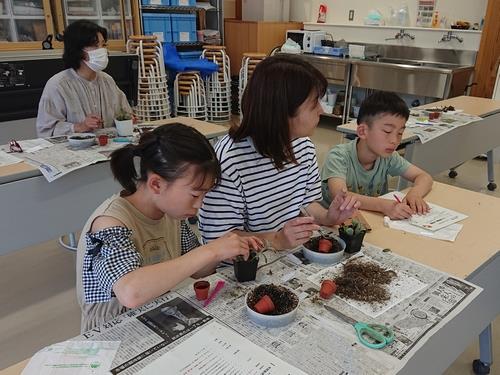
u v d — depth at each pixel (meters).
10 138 3.01
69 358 0.77
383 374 0.75
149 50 4.75
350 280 1.02
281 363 0.77
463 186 3.68
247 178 1.22
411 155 2.49
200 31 5.67
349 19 5.37
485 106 3.29
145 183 0.96
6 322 1.99
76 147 2.15
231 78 5.91
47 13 4.25
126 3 4.85
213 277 1.04
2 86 2.90
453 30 4.50
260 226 1.31
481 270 1.19
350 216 1.30
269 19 5.78
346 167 1.74
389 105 1.62
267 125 1.13
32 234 2.02
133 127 2.42
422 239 1.29
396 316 0.90
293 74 1.09
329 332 0.85
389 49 5.05
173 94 5.35
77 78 2.49
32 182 1.94
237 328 0.86
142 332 0.85
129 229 0.98
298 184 1.36
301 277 1.04
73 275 2.36
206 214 1.21
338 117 5.44
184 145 0.88
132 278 0.86
